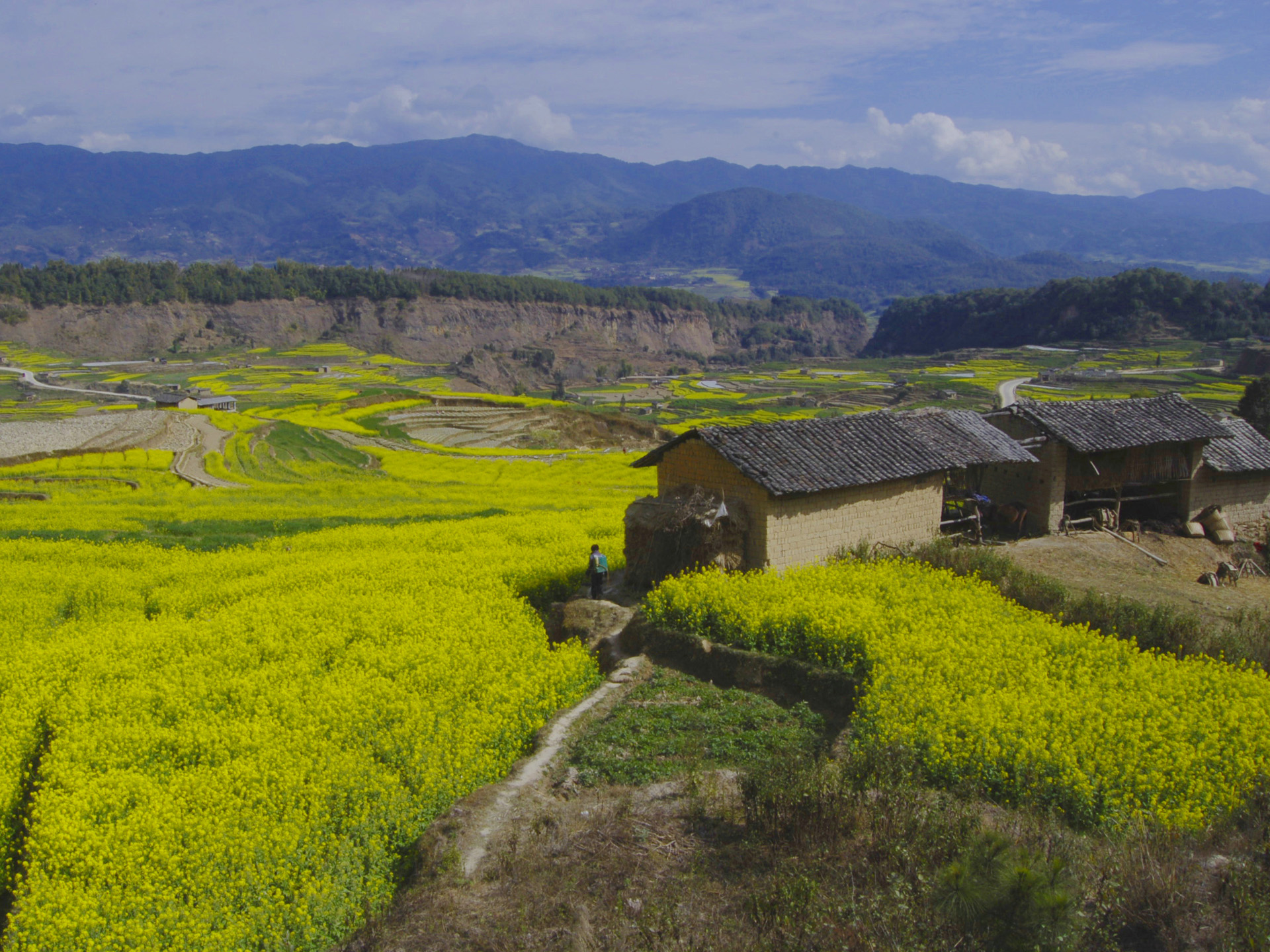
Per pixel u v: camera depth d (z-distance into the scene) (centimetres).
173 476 4609
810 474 1989
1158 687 1333
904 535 2217
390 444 7238
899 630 1568
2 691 1530
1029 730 1158
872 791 1043
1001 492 2612
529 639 1747
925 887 833
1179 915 805
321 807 1111
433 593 2053
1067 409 2552
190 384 12294
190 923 935
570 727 1374
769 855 959
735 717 1369
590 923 871
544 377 18550
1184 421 2625
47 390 11644
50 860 1024
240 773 1179
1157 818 1011
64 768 1217
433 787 1171
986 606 1711
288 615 1866
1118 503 2611
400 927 918
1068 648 1510
